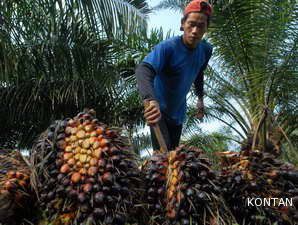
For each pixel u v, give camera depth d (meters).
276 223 1.39
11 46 4.29
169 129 2.35
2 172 1.45
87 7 4.16
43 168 1.35
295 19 4.82
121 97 5.93
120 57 5.57
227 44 5.21
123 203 1.29
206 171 1.37
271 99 5.08
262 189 1.43
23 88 5.32
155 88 2.27
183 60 2.21
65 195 1.30
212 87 5.86
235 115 5.72
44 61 5.01
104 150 1.32
